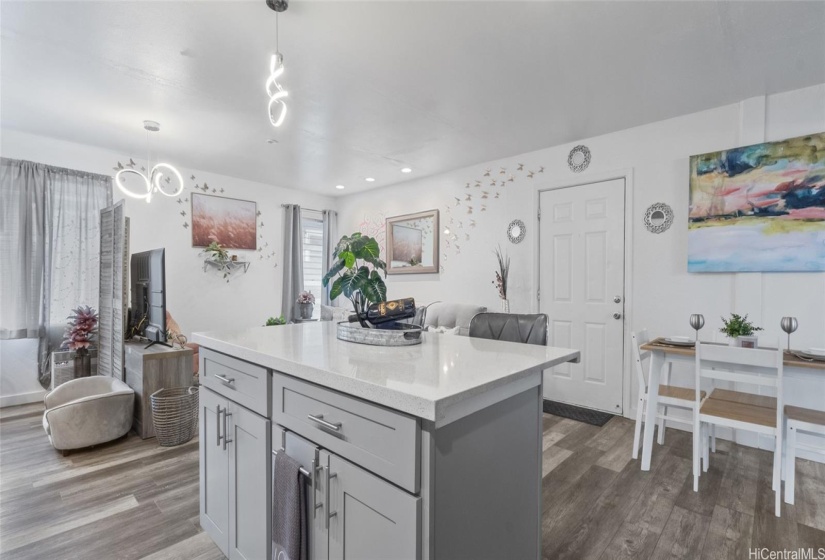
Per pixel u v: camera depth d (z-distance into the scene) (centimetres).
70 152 380
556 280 382
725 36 209
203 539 176
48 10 190
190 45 220
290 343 157
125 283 324
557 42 215
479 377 107
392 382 99
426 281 497
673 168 315
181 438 278
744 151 280
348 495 105
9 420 323
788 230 265
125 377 321
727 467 246
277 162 441
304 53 227
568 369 373
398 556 92
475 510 108
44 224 360
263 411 137
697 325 253
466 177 456
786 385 268
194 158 427
